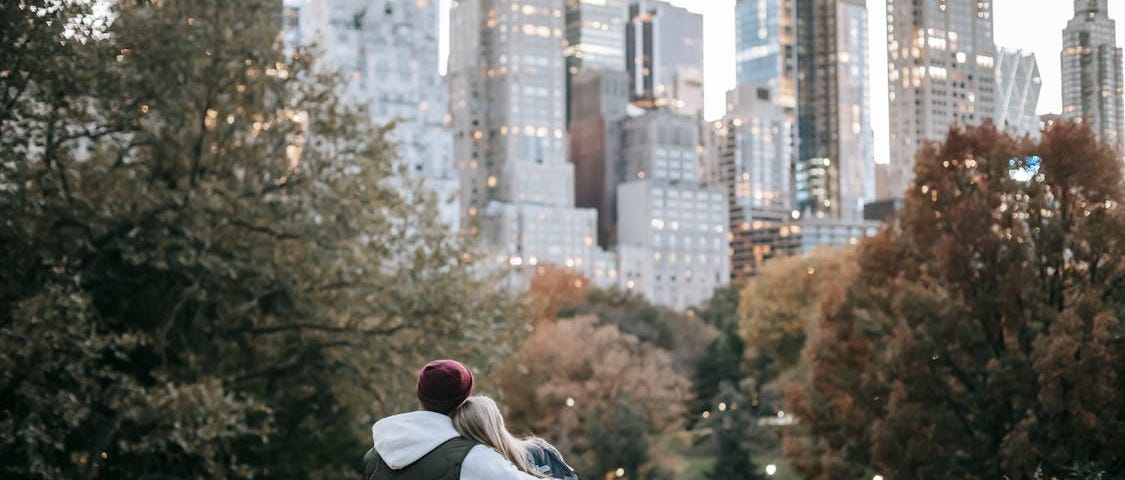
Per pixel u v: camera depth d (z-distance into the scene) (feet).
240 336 79.51
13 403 62.23
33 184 67.97
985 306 74.74
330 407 84.33
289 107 79.51
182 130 73.67
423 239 82.64
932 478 75.56
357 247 78.79
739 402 173.37
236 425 63.72
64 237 67.10
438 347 76.64
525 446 17.39
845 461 93.66
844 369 92.58
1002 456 68.23
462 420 16.08
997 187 75.66
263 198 75.82
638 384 203.41
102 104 69.00
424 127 612.29
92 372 63.05
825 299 100.78
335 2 606.96
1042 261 75.15
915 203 84.07
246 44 74.13
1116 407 65.26
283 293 76.79
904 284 83.15
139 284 72.59
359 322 77.92
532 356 203.72
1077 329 66.08
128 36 70.64
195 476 68.80
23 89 64.80
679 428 220.84
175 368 71.15
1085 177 72.79
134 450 61.05
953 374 77.77
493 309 83.30
